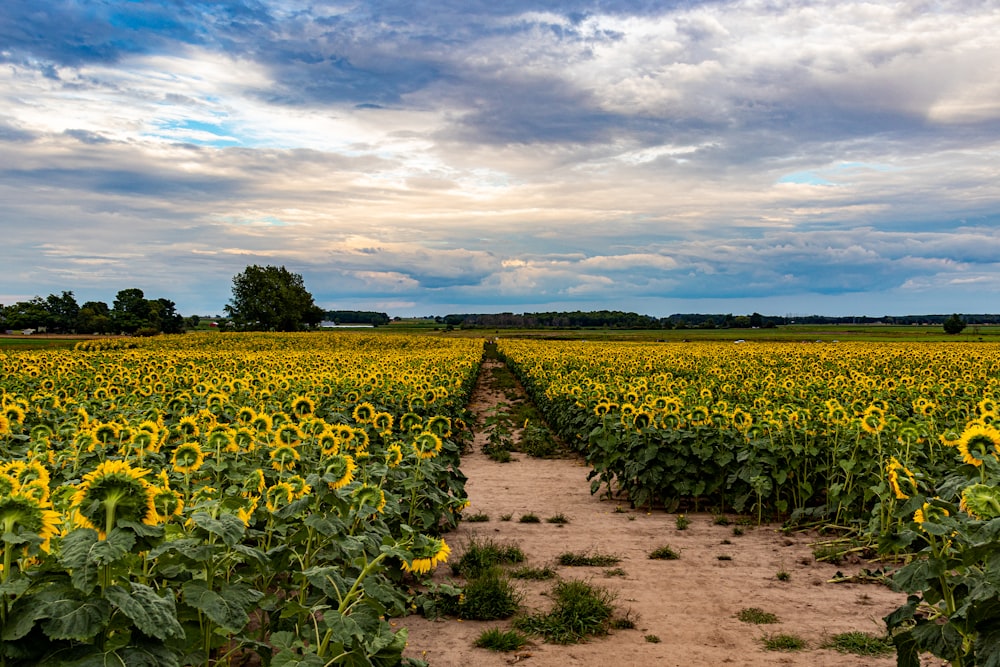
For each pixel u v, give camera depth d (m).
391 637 4.54
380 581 5.34
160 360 31.22
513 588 8.17
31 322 132.75
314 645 4.57
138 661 3.22
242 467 7.39
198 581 4.11
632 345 61.50
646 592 8.34
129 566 3.70
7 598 3.15
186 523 4.81
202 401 13.43
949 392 16.91
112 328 131.25
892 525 9.16
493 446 19.16
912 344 58.44
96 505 3.45
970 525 4.49
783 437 11.35
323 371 23.34
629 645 6.91
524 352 46.66
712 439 11.93
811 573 8.93
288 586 5.81
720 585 8.55
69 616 3.06
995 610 4.19
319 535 5.90
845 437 11.02
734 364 32.00
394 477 8.43
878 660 6.45
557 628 7.20
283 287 131.75
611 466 13.05
